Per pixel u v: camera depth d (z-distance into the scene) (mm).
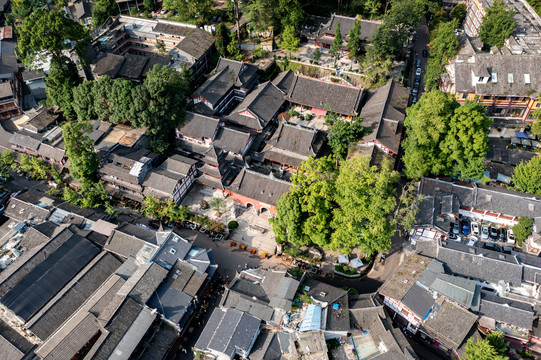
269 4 119062
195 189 97312
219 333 64812
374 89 116375
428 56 132000
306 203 75938
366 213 72812
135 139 96562
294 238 78688
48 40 99438
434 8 133000
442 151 88250
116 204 93188
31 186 97188
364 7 134250
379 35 110375
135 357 63719
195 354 65250
